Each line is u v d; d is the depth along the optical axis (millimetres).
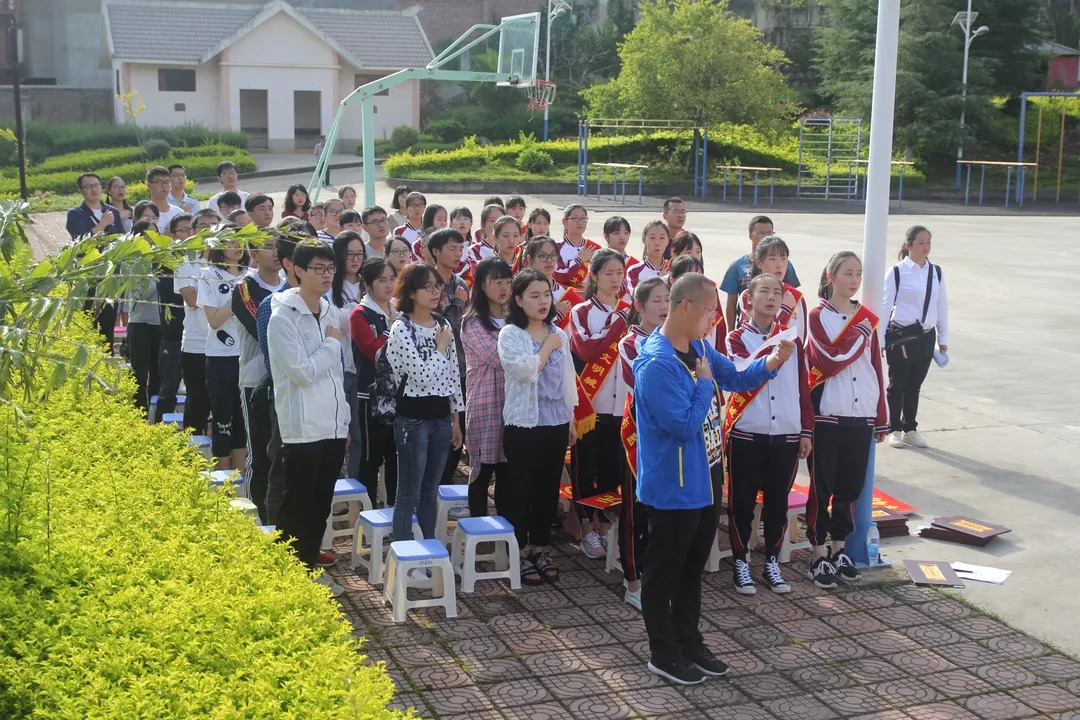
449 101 43250
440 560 5180
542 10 42750
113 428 5664
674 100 31641
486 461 5898
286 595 3703
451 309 6863
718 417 4809
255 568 4004
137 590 3689
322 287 5238
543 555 5781
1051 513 6988
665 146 34312
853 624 5281
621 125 32406
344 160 36188
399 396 5586
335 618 3713
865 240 5844
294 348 5156
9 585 3744
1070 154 36750
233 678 3182
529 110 39031
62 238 16359
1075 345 12406
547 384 5656
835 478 5809
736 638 5109
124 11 37625
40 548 3998
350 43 39812
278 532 4395
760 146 34625
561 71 41844
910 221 27281
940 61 33875
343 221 8562
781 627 5234
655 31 31953
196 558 4008
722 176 33312
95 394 6184
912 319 8344
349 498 6117
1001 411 9555
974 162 32219
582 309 6133
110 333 9031
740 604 5508
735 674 4742
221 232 3752
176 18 38031
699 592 4754
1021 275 17938
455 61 44031
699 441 4629
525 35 18516
